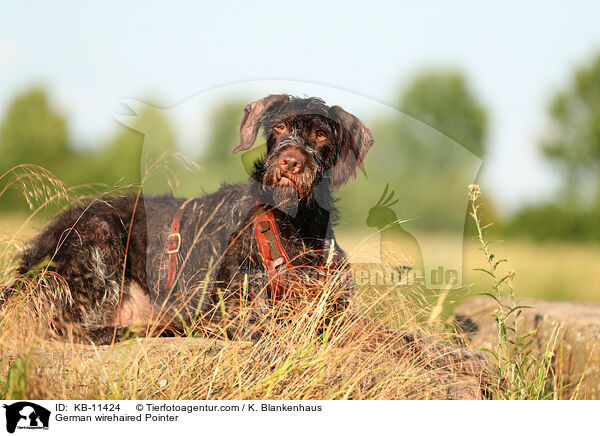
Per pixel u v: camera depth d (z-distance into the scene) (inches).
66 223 286.2
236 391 187.9
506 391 211.2
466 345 246.5
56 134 2396.7
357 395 197.5
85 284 271.3
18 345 200.5
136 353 215.0
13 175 260.2
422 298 248.1
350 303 233.6
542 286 670.5
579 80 2217.0
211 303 254.5
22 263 291.1
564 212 1941.4
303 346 202.8
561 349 263.1
